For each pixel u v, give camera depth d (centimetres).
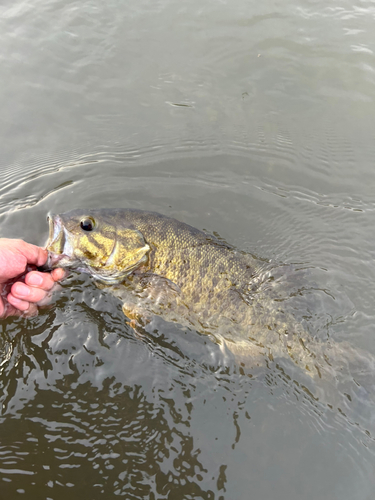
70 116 82
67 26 99
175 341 49
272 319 49
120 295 52
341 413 44
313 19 100
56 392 44
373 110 82
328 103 84
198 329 50
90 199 68
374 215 67
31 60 92
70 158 75
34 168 73
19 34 97
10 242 47
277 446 42
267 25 99
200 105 84
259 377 47
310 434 43
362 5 103
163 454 41
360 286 56
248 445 42
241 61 92
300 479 41
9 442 41
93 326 49
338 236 64
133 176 72
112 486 39
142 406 44
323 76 88
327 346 48
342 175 73
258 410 45
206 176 72
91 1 106
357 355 48
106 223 51
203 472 41
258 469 41
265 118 82
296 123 81
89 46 95
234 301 50
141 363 47
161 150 76
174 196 69
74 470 40
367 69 89
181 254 51
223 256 51
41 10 103
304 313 50
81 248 50
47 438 41
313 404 45
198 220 66
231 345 49
